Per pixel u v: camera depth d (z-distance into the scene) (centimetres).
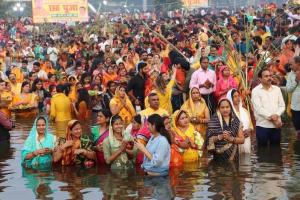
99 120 1085
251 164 1032
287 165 1017
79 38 3180
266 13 2686
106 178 959
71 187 909
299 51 1555
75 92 1694
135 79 1491
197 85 1392
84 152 1050
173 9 4872
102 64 1931
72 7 3606
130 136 1030
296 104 1241
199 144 1072
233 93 1129
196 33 2447
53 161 1062
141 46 2409
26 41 3581
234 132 1071
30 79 1969
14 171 1021
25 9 7169
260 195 844
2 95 1686
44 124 1079
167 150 977
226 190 872
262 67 1429
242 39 1814
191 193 861
